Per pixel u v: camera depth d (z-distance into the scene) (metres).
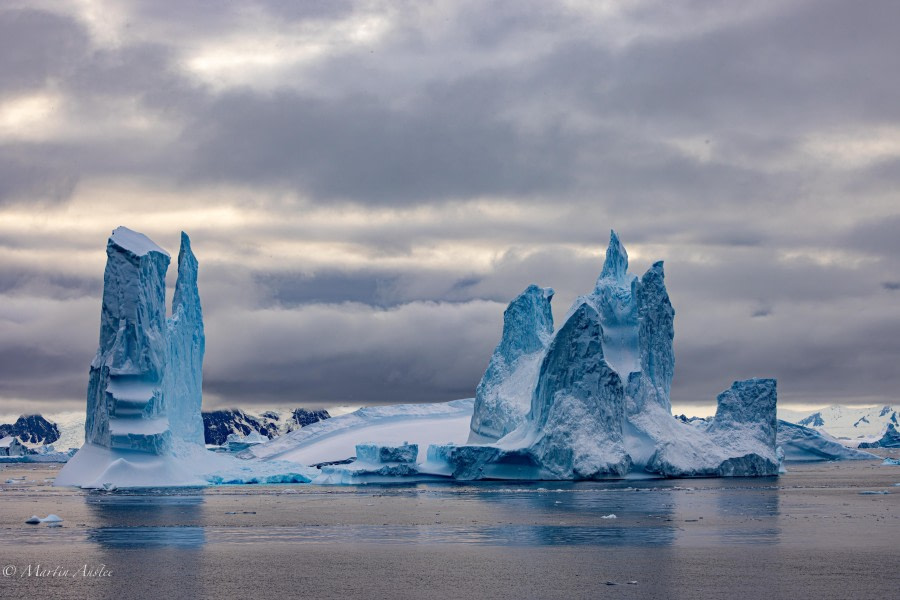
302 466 194.75
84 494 152.50
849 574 78.31
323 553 90.50
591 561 84.75
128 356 160.12
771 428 188.75
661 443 171.12
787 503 129.75
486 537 99.38
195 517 119.06
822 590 73.00
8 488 173.75
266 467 188.88
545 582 76.38
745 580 76.44
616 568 81.50
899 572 79.00
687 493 145.50
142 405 159.75
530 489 154.62
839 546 91.38
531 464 172.88
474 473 180.00
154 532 105.00
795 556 86.25
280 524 111.50
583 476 165.38
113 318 162.00
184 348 178.38
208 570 82.69
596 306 177.75
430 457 191.88
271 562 86.12
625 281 182.50
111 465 159.62
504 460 175.12
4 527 109.56
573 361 169.88
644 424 172.75
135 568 83.69
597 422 168.25
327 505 133.75
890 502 131.25
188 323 179.88
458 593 73.19
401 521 113.50
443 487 165.50
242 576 80.06
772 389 190.25
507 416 188.12
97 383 165.25
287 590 74.81
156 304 164.25
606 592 72.81
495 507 127.31
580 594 72.31
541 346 196.50
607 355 175.88
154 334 162.38
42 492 157.38
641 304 177.38
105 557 88.94
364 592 73.94
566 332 170.62
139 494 152.62
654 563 83.50
